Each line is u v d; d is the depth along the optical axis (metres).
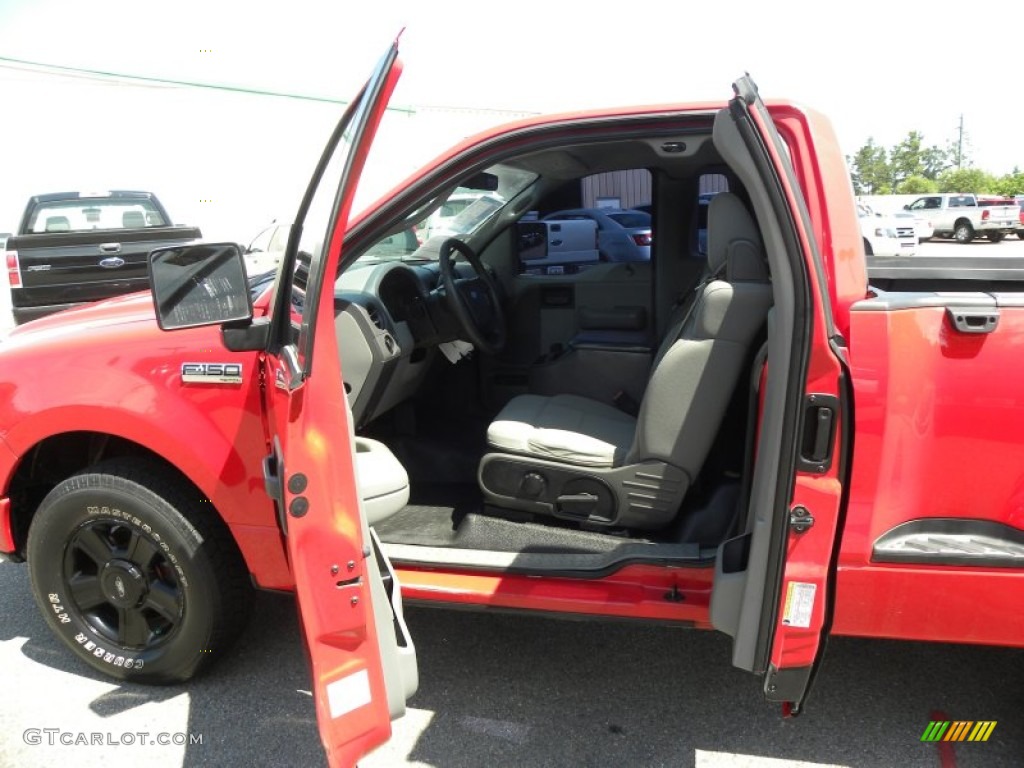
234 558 2.45
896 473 1.87
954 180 48.09
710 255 2.39
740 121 1.75
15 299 8.45
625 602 2.21
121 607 2.51
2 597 3.24
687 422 2.27
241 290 1.96
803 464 1.78
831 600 1.83
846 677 2.59
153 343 2.31
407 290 3.13
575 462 2.46
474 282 3.43
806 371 1.74
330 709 1.79
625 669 2.66
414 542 2.54
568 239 3.72
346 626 1.80
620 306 3.69
